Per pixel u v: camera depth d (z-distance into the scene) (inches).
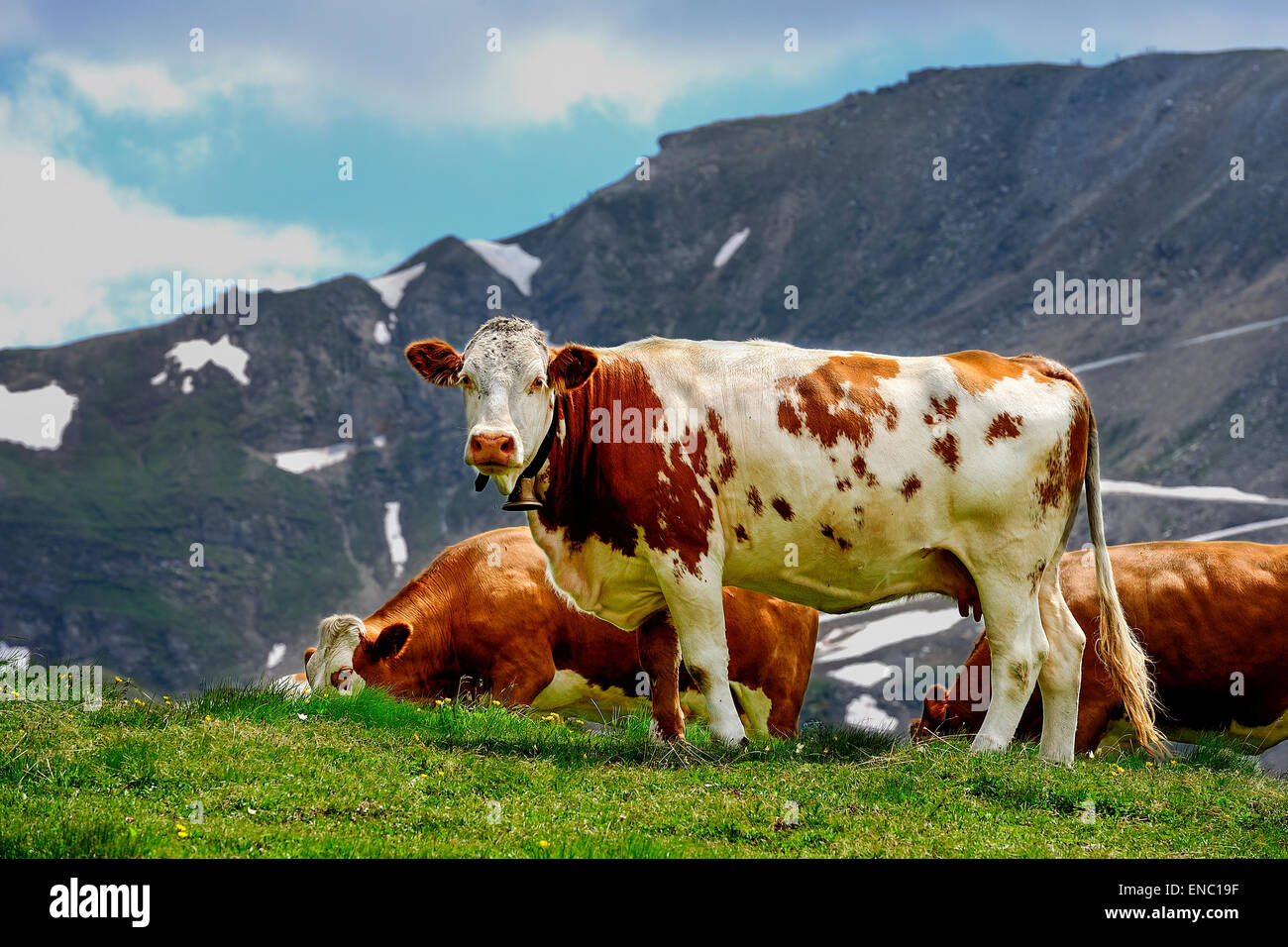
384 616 625.3
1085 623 576.1
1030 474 469.1
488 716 478.9
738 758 424.2
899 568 472.1
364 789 363.6
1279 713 587.5
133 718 402.6
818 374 467.8
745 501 459.2
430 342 460.8
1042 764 421.7
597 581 472.4
